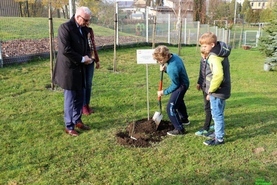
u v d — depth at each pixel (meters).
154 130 4.29
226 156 3.61
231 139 4.10
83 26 4.10
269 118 4.93
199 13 36.44
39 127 4.34
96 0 18.72
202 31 22.45
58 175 3.17
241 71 9.54
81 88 4.12
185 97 6.07
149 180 3.10
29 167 3.30
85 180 3.10
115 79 7.29
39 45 9.76
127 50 11.77
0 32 11.29
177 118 4.18
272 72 9.39
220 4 42.78
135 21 18.91
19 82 6.30
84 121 4.67
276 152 3.72
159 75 8.02
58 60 3.96
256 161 3.47
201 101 5.82
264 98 6.17
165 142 3.98
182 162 3.46
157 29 19.41
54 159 3.49
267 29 11.45
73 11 8.87
